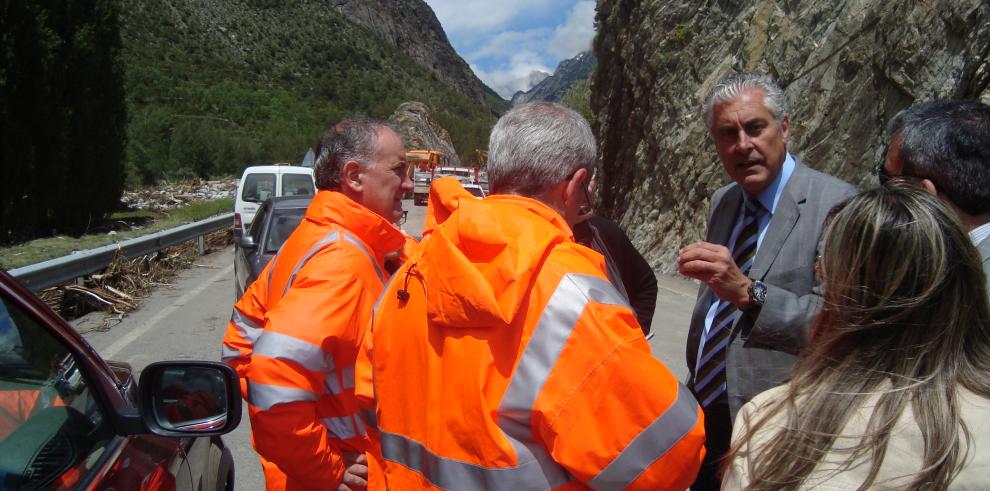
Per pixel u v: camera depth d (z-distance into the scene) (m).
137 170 38.81
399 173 2.51
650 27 16.53
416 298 1.73
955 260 1.27
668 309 9.66
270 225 7.66
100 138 18.38
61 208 17.69
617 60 19.86
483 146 149.00
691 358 2.85
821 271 1.42
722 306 2.65
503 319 1.49
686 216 14.01
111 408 2.00
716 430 2.62
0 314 1.75
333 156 2.45
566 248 1.62
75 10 17.22
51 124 16.30
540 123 1.80
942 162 2.04
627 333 1.51
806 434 1.28
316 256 2.24
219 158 47.50
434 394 1.62
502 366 1.53
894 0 9.78
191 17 144.25
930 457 1.16
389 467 1.76
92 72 17.58
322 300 2.11
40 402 1.75
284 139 64.00
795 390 1.36
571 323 1.49
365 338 2.00
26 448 1.63
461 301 1.53
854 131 10.20
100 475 1.75
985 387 1.21
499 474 1.51
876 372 1.28
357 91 147.00
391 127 2.54
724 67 13.77
